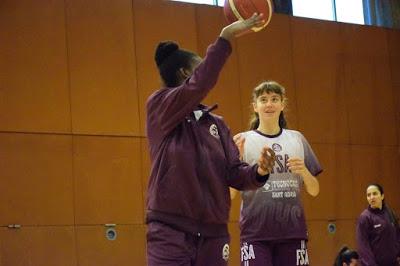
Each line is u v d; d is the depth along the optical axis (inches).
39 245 384.2
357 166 526.6
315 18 529.0
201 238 128.6
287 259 192.2
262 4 145.6
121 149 420.2
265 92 201.6
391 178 544.7
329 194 506.0
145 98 434.6
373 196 330.6
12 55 391.9
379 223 329.1
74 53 412.8
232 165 136.9
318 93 517.7
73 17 415.8
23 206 383.6
